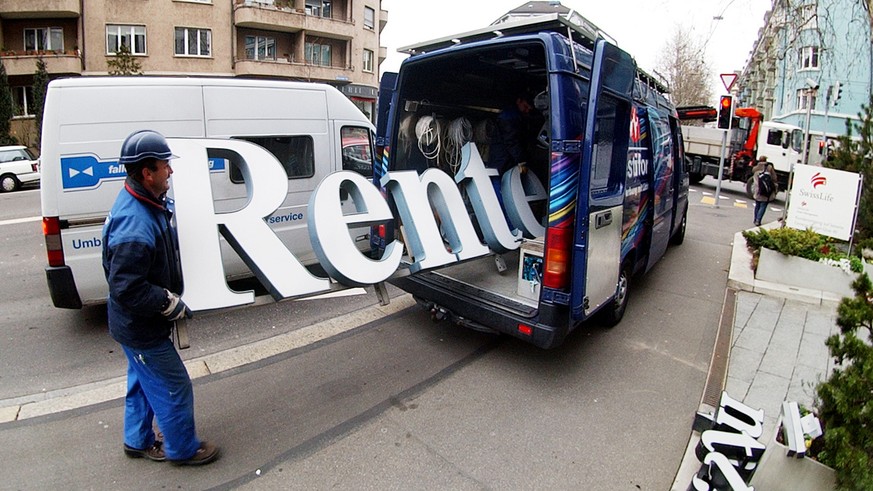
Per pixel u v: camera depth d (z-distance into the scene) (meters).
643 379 4.17
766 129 19.50
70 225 4.70
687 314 5.73
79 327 5.00
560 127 3.58
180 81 5.24
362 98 32.06
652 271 7.59
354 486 2.85
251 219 3.13
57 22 24.98
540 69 5.30
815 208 7.21
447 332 5.00
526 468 3.04
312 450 3.15
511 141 5.51
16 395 3.76
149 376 2.75
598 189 3.76
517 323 3.88
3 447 3.12
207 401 3.70
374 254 5.03
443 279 4.74
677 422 3.57
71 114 4.67
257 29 28.45
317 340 4.79
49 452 3.08
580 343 4.84
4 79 24.06
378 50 35.09
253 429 3.36
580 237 3.58
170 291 2.75
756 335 5.06
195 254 2.89
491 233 4.62
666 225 7.02
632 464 3.10
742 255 7.81
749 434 3.10
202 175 2.99
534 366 4.34
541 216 5.74
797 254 6.54
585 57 4.06
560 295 3.67
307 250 6.31
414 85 5.00
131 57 22.72
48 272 4.63
